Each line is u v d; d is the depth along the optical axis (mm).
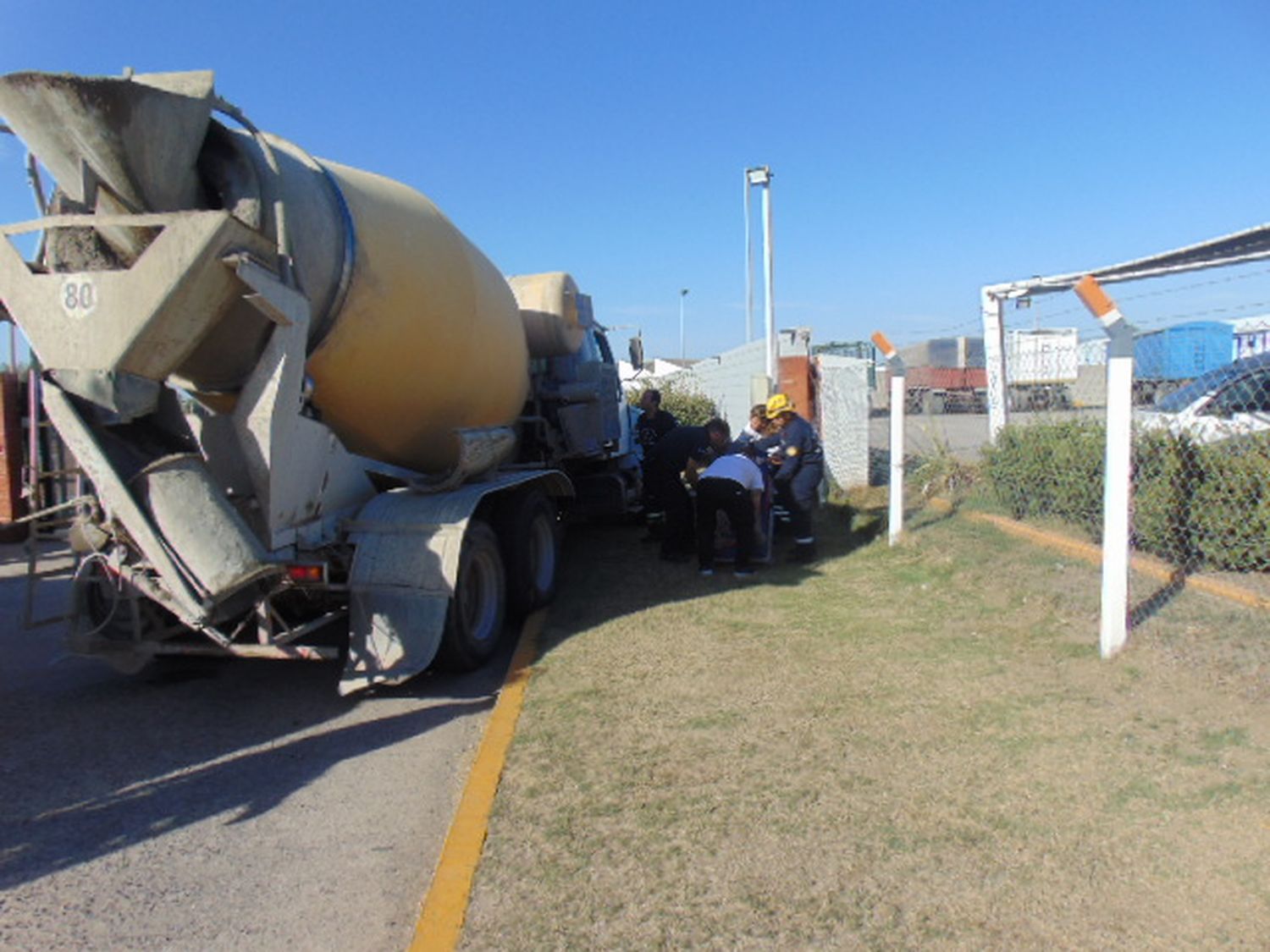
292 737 4863
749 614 6449
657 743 4234
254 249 4367
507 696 5082
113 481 4242
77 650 5316
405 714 5160
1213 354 8898
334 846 3646
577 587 7855
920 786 3637
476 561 6027
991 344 9531
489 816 3615
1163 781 3502
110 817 3959
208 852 3619
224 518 4391
